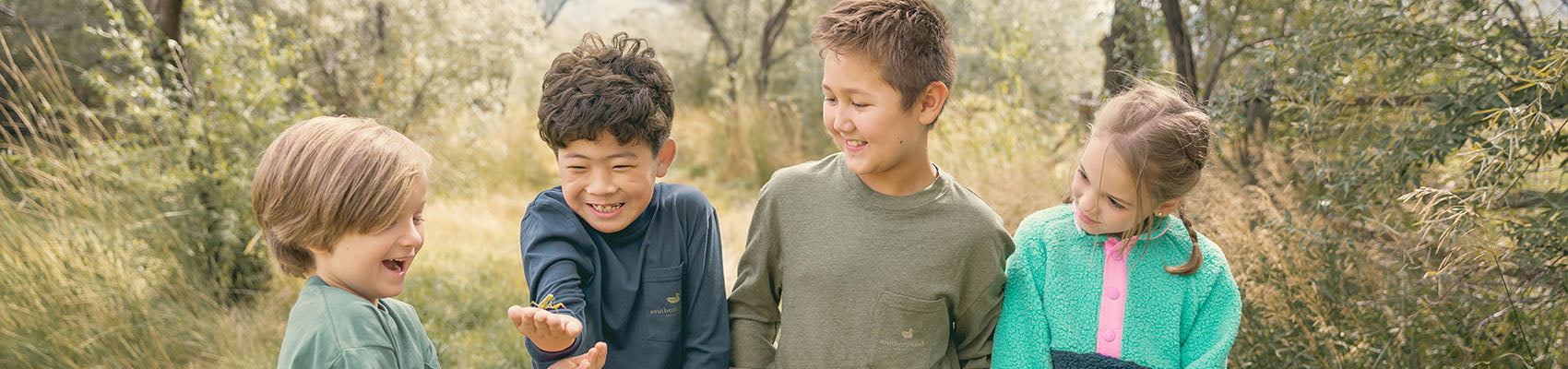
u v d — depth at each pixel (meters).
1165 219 1.87
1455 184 2.93
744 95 11.55
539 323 1.43
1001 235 1.84
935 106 1.70
